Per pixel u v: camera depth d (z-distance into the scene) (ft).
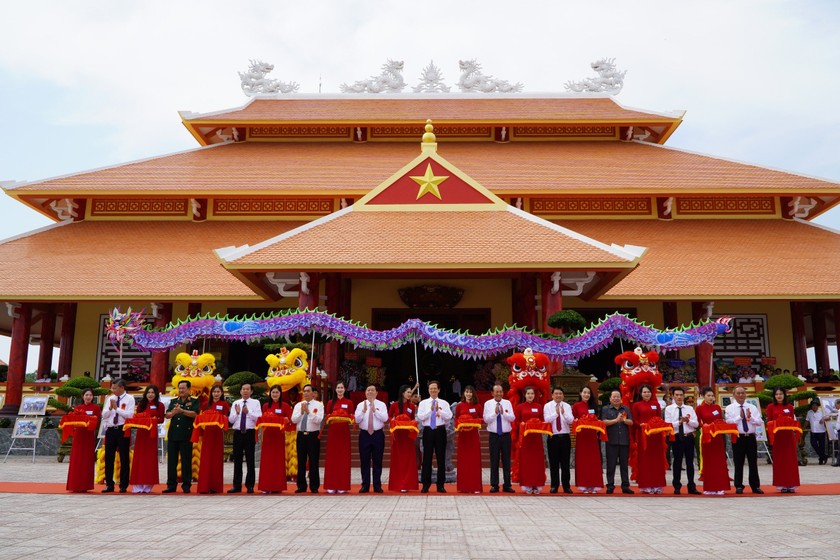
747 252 92.79
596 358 100.63
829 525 33.32
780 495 46.98
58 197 102.01
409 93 129.08
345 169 105.70
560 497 45.70
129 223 102.58
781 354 96.53
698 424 48.83
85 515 36.60
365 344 61.72
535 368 54.85
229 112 120.78
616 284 83.92
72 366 96.32
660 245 94.22
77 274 88.69
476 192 80.74
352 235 76.23
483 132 119.75
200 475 47.80
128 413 49.29
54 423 86.17
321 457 70.69
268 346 70.69
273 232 99.04
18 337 89.61
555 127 120.16
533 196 100.58
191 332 61.82
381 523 33.91
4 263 91.81
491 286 96.48
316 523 33.86
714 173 104.17
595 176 102.99
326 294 82.17
